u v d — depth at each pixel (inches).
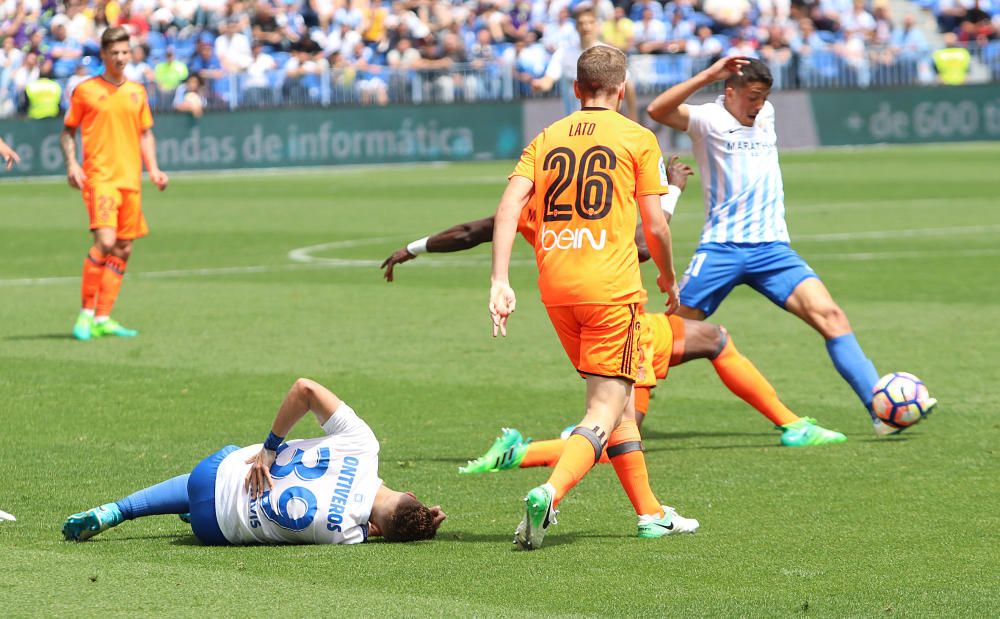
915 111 3919.8
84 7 3499.0
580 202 600.4
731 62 831.7
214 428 860.0
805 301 848.3
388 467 762.8
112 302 1235.2
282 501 590.9
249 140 3452.3
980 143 3932.1
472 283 1562.5
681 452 801.6
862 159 3459.6
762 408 819.4
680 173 771.4
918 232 1999.3
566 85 2901.1
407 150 3592.5
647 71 3690.9
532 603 513.3
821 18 4114.2
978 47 3973.9
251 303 1422.2
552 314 613.3
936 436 826.8
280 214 2400.3
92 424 871.1
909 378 822.5
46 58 3417.8
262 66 3575.3
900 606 508.7
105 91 1214.3
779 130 3841.0
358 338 1198.9
